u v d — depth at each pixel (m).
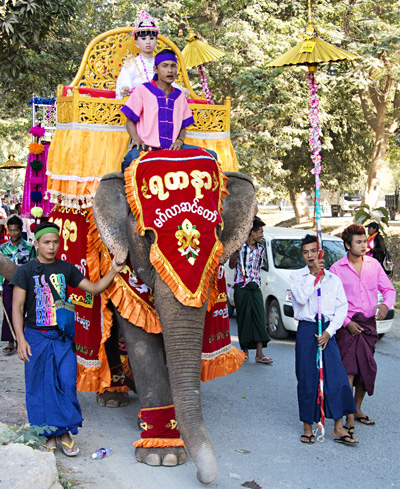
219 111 6.43
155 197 4.77
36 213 6.89
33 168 8.84
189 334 4.39
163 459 4.89
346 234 6.14
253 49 20.05
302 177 26.38
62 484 4.36
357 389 6.21
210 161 4.98
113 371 6.48
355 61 19.91
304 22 20.81
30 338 4.96
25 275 4.96
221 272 5.92
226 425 6.07
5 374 7.61
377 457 5.33
